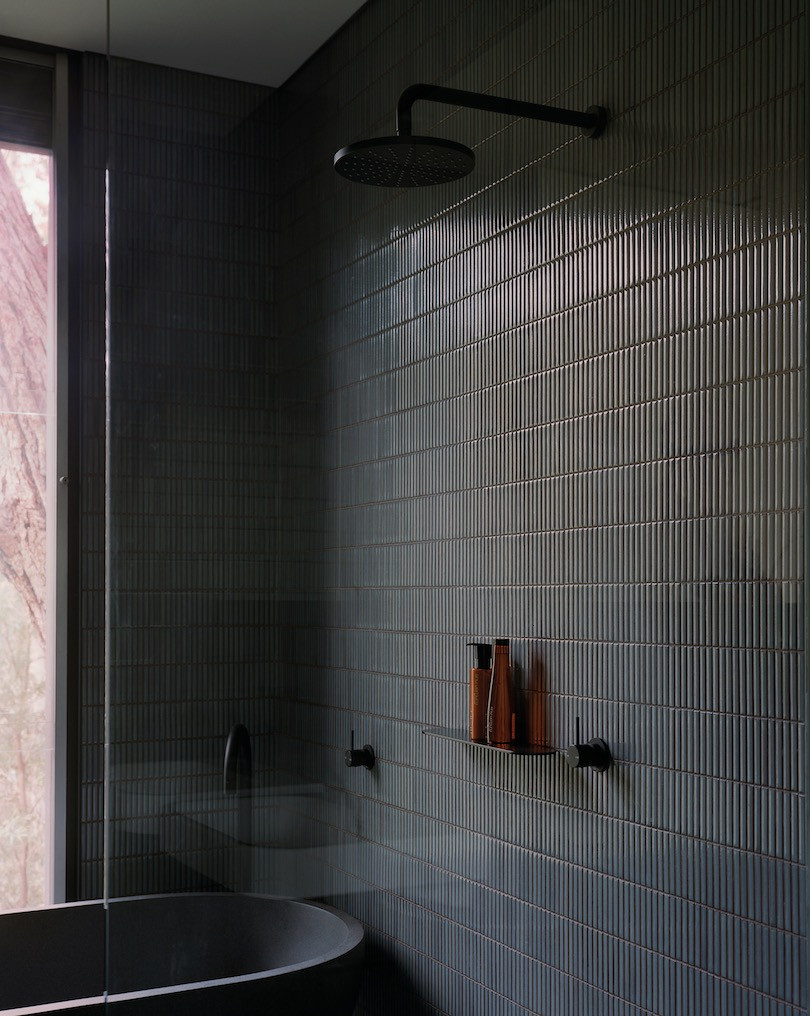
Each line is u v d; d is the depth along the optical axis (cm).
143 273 173
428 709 163
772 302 144
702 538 148
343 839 167
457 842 161
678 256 151
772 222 144
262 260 174
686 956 146
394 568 164
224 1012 169
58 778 281
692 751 147
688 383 150
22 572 284
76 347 290
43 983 259
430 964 160
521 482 159
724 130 148
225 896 170
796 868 139
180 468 172
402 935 163
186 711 171
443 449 164
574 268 158
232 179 174
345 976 165
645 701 151
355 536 167
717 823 145
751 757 143
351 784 166
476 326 163
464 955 158
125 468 171
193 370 173
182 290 174
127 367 172
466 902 158
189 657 171
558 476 157
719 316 149
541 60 160
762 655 144
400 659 166
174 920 170
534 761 157
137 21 174
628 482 153
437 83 166
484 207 163
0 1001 255
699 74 150
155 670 171
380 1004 163
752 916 142
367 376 168
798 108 142
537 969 155
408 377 166
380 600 166
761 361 145
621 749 152
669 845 148
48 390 289
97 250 290
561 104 158
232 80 175
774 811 142
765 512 144
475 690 159
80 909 265
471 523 162
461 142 164
